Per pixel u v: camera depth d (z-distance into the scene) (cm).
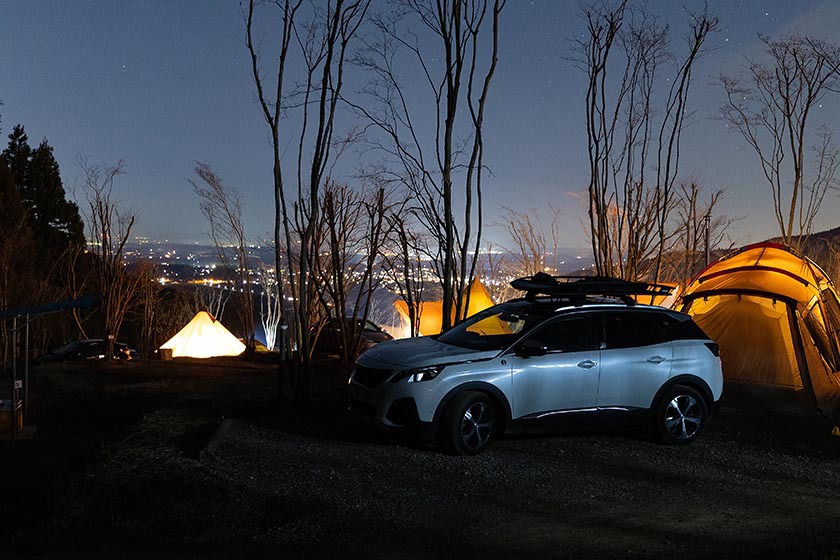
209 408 1056
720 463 802
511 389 797
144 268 3003
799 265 1277
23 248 3197
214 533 557
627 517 614
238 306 2536
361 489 659
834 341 1252
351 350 1641
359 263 1797
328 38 1038
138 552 520
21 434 983
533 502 646
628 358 852
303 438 839
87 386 1520
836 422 1032
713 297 1372
